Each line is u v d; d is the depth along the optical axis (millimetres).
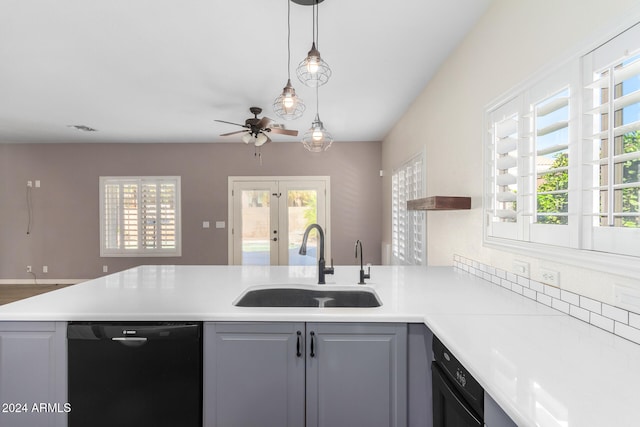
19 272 5664
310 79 2160
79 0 1898
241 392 1395
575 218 1264
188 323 1393
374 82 3105
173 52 2523
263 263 5723
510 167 1759
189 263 5680
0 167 5625
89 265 5664
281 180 5691
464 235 2346
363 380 1383
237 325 1392
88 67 2768
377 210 5680
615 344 1037
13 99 3531
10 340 1401
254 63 2711
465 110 2318
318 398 1388
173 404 1381
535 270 1550
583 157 1235
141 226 5641
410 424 1388
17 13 2014
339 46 2443
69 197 5641
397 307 1457
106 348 1381
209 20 2109
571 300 1314
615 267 1087
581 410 688
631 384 794
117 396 1387
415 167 3590
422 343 1385
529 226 1565
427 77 3000
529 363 908
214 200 5684
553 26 1417
